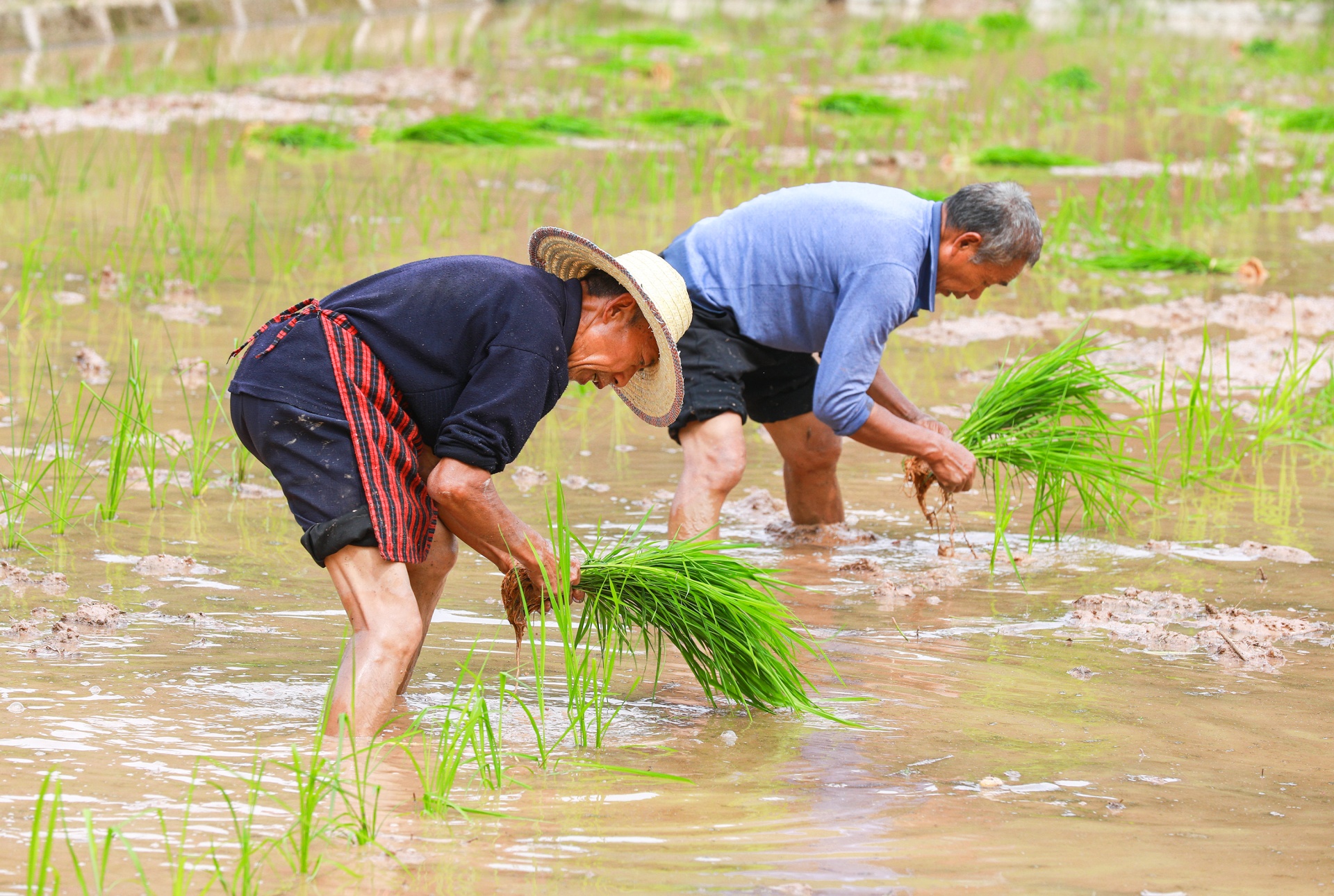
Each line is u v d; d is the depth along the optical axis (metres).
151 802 8.06
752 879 7.44
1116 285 25.64
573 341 9.86
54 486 14.22
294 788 8.32
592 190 31.34
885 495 15.88
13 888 7.07
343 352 9.44
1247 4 75.50
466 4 68.50
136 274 22.92
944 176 34.16
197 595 11.92
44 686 9.72
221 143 34.38
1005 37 63.12
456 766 8.36
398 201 28.11
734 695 10.07
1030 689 10.55
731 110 42.97
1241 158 37.91
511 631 11.49
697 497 13.07
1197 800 8.70
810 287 12.82
